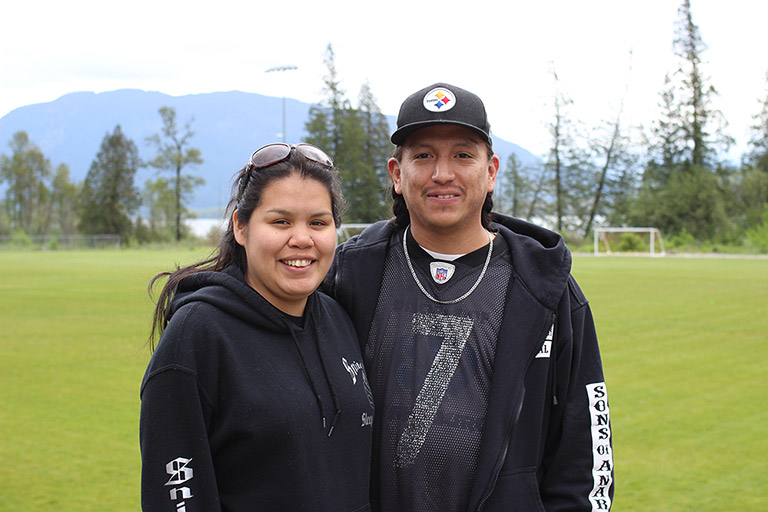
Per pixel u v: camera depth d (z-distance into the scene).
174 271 2.28
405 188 2.37
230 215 2.17
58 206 85.12
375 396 2.30
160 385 1.88
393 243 2.50
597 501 2.30
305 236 2.00
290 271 2.01
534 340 2.27
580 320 2.35
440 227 2.32
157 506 1.86
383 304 2.38
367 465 2.14
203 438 1.89
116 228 74.25
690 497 4.32
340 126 62.12
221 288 2.02
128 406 6.52
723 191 48.81
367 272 2.41
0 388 7.26
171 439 1.87
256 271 2.05
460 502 2.17
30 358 8.95
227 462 1.93
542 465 2.38
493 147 2.47
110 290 18.83
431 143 2.29
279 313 2.03
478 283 2.35
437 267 2.37
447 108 2.25
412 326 2.32
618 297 16.03
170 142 75.06
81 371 8.14
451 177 2.26
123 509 4.09
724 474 4.73
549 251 2.34
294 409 1.94
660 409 6.41
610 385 7.36
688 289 17.95
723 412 6.29
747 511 4.10
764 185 47.38
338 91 63.19
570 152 56.28
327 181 2.08
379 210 60.84
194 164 75.69
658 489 4.46
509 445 2.21
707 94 52.56
